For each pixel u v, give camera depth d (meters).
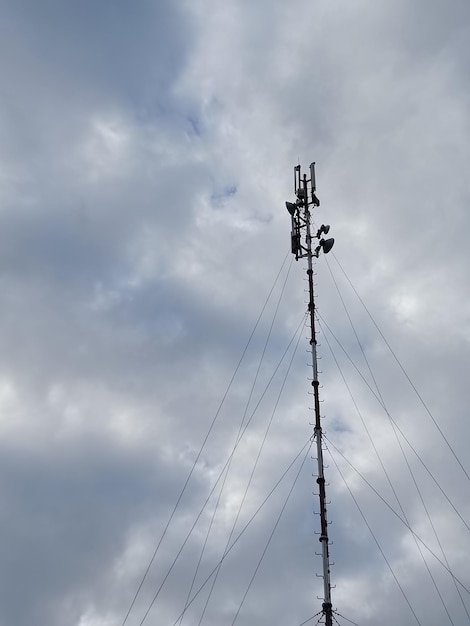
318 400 29.70
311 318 32.12
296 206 35.12
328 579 24.89
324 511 26.56
